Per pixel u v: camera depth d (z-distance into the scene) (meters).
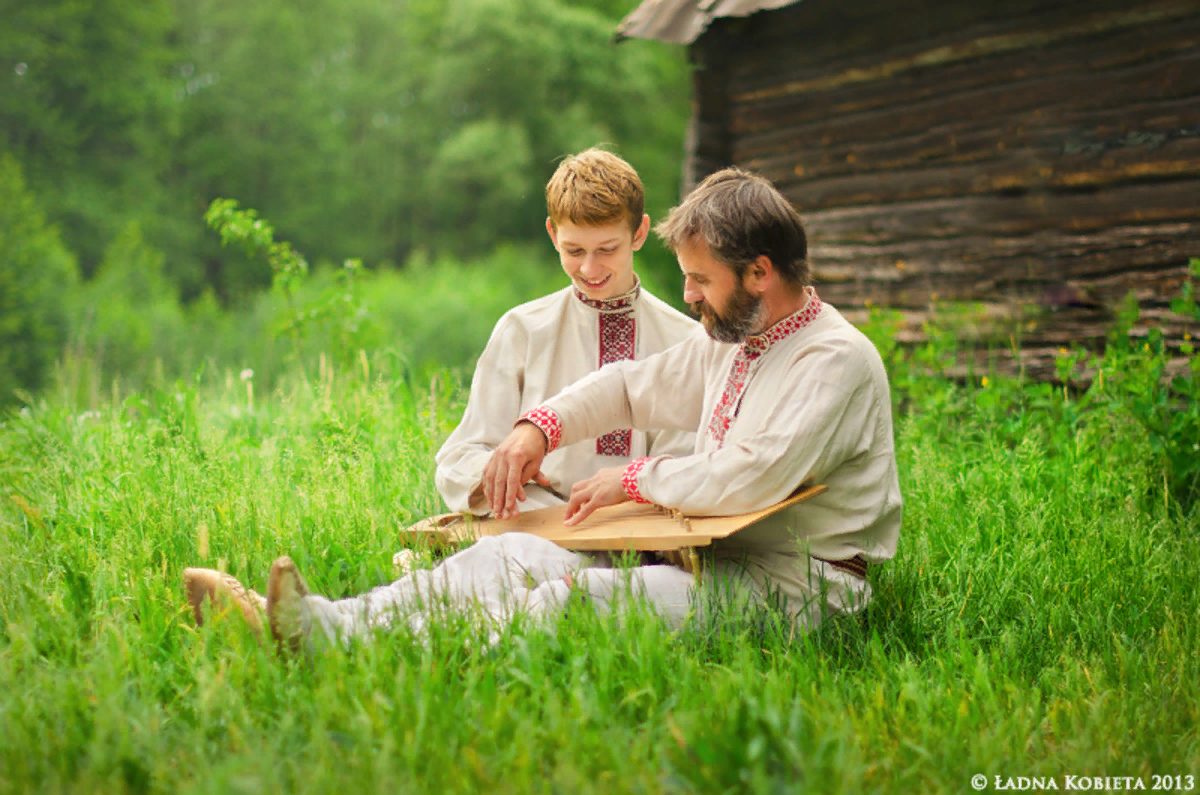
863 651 2.27
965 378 6.00
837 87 6.81
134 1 29.95
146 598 2.34
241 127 37.06
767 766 1.61
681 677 1.95
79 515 3.04
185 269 31.30
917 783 1.66
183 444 3.63
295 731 1.76
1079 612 2.52
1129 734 1.85
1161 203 5.29
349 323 6.30
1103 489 3.51
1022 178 5.88
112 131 30.03
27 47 27.34
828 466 2.31
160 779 1.60
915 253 6.46
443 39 36.69
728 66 7.38
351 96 39.72
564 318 2.97
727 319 2.40
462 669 2.01
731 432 2.47
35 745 1.68
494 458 2.59
